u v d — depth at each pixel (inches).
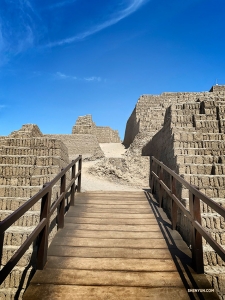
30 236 110.7
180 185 195.5
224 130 264.4
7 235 158.9
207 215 170.2
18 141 260.4
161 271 127.4
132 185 409.4
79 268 130.0
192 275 123.3
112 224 193.3
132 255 144.3
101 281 118.8
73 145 724.0
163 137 323.3
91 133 794.8
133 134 862.5
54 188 193.9
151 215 214.5
